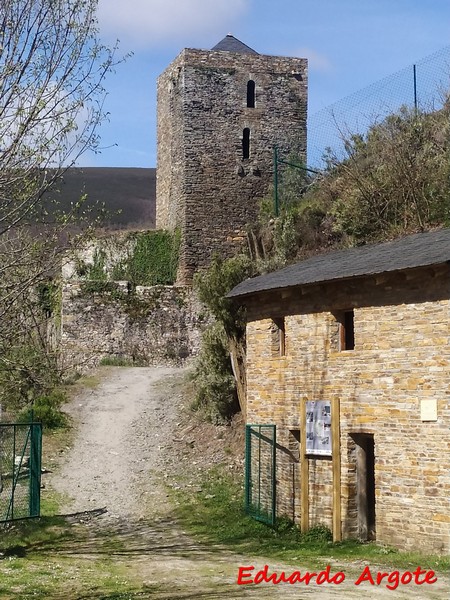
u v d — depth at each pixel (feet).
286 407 63.31
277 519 62.13
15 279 46.06
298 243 106.01
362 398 56.24
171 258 148.66
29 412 88.07
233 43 158.51
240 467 75.66
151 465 80.84
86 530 61.57
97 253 148.25
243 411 84.33
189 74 148.87
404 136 99.96
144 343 138.00
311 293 61.41
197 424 90.38
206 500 69.21
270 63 152.35
